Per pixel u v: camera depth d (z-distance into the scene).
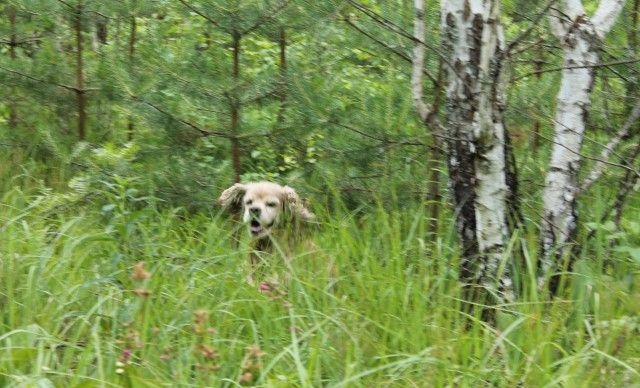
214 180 11.83
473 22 8.05
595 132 10.89
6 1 13.91
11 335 6.91
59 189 12.31
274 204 10.09
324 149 10.84
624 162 9.41
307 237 10.04
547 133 10.92
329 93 10.79
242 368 6.42
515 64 10.08
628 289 7.99
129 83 11.58
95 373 6.44
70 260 8.28
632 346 7.19
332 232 9.41
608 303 7.55
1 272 7.76
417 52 8.66
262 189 10.18
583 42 8.65
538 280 8.27
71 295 7.55
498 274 7.69
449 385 6.31
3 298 7.56
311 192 10.99
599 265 8.00
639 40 10.87
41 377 6.05
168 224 9.91
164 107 11.58
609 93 10.59
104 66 12.91
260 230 9.98
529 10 10.45
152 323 7.21
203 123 11.83
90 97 13.25
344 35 11.03
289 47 14.02
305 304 7.73
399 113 10.73
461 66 8.13
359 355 6.60
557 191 8.60
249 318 7.59
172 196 11.61
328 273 8.20
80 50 13.12
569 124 8.65
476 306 7.48
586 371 6.74
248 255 9.20
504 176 8.23
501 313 7.46
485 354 6.95
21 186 13.05
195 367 6.63
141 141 12.02
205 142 12.04
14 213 10.45
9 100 14.01
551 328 6.95
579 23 8.64
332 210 10.96
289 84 11.14
